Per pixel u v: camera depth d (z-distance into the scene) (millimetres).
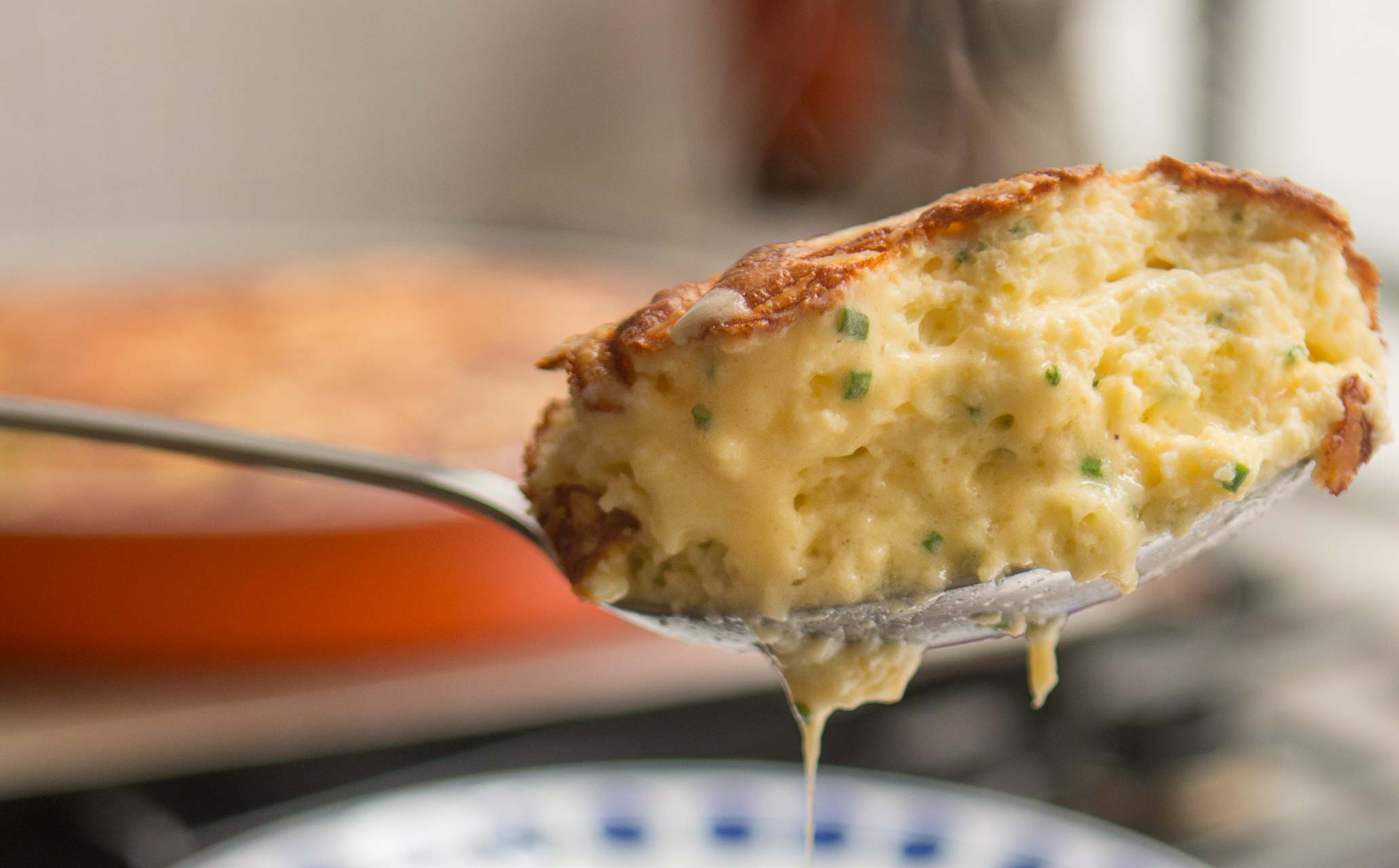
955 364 363
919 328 366
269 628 559
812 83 1050
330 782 519
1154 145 999
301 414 639
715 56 1188
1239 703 515
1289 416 372
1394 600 570
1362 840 471
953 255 365
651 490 367
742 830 458
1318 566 602
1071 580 371
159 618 556
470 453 604
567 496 382
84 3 1078
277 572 548
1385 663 530
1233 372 372
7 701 548
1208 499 365
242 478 573
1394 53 977
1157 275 374
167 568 546
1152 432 366
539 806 461
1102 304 368
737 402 360
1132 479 365
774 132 1095
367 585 553
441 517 547
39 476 571
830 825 457
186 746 522
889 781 468
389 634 567
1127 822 483
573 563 375
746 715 535
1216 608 549
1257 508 374
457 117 1264
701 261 937
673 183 1268
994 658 523
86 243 984
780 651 375
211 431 408
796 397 360
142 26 1104
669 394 365
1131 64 985
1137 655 525
